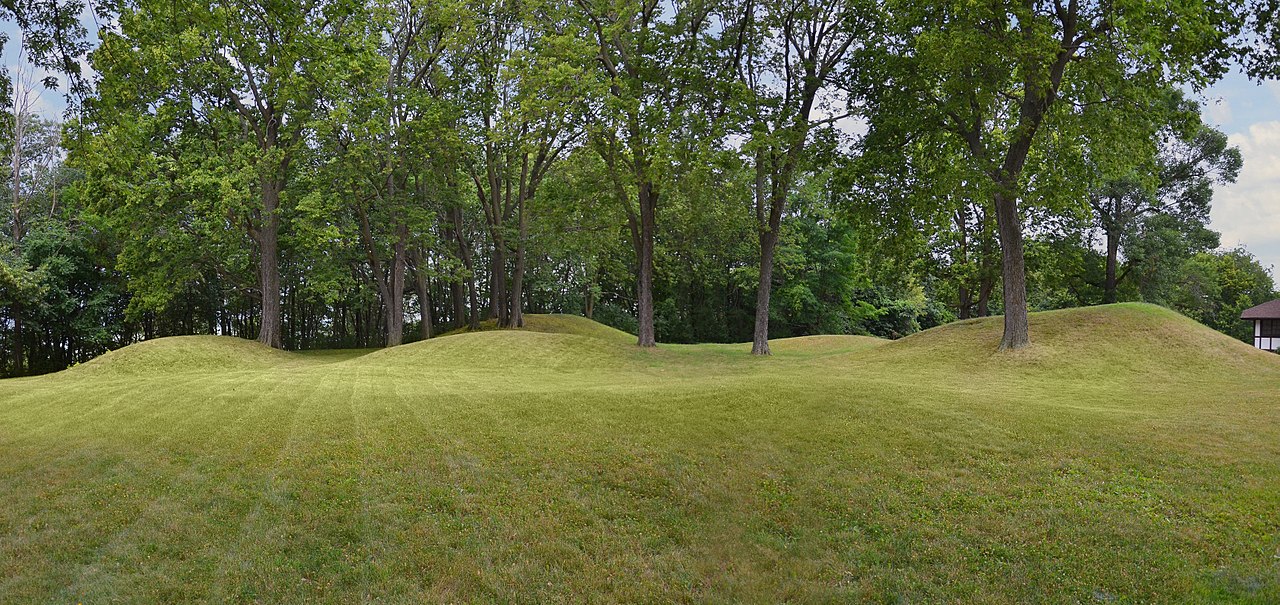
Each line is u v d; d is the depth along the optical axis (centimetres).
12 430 1189
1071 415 1140
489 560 615
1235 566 593
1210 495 762
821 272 5200
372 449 982
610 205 2817
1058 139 2123
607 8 2442
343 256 3372
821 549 651
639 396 1352
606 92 2314
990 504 750
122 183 2631
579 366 2414
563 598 551
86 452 983
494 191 3600
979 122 2134
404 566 599
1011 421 1084
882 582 583
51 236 3500
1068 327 2198
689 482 827
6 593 543
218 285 4294
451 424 1142
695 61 2464
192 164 2795
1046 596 554
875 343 3575
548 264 4606
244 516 714
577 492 795
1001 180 2005
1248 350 1975
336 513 722
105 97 1227
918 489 796
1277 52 1538
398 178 3359
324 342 5081
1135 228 3388
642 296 2770
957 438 988
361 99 2914
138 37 1370
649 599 553
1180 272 3734
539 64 2338
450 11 2822
